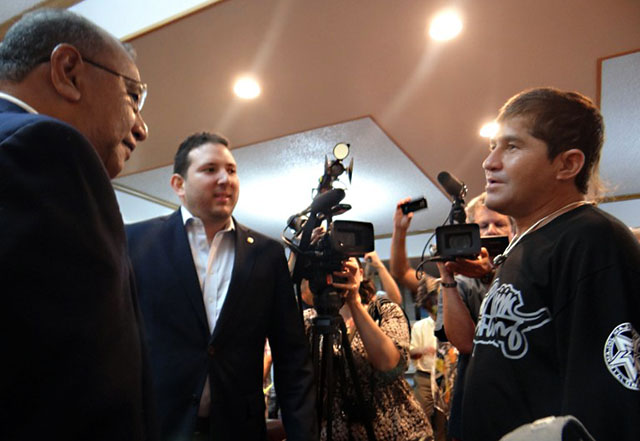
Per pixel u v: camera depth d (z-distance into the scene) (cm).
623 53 240
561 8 211
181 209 139
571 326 75
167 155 375
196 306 122
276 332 132
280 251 140
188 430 110
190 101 296
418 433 140
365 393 144
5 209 49
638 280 73
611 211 467
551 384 77
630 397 65
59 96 68
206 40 238
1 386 47
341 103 298
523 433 29
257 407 122
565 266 79
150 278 125
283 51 247
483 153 362
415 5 212
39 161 52
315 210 137
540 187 92
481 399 86
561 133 91
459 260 125
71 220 52
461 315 129
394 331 150
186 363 117
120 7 243
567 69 257
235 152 382
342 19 222
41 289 49
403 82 273
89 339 52
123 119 76
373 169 411
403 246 184
